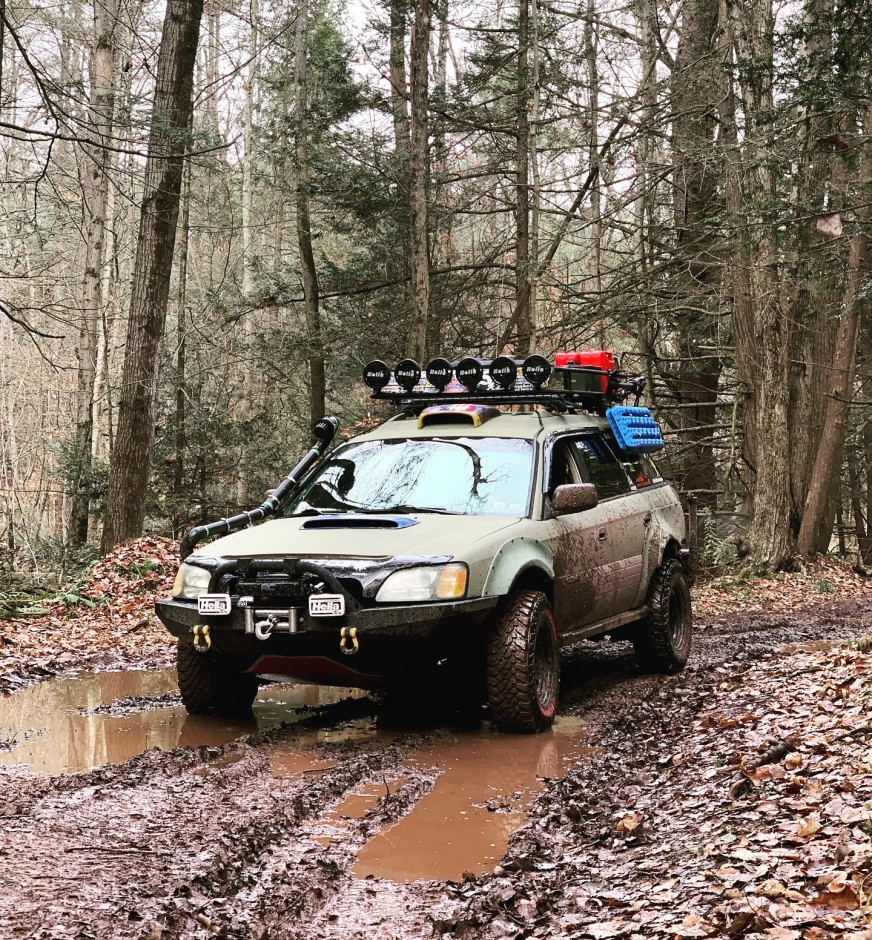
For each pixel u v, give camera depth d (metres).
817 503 19.86
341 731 6.08
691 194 21.98
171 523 22.03
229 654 6.04
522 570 6.12
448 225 26.23
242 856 3.79
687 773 4.96
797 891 3.12
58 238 26.03
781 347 18.27
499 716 6.01
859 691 5.83
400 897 3.46
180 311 23.48
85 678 8.07
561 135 23.06
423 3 19.22
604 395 8.41
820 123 13.14
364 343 25.45
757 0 16.23
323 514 6.79
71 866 3.65
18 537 27.34
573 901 3.34
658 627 8.12
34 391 33.12
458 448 7.07
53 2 23.52
